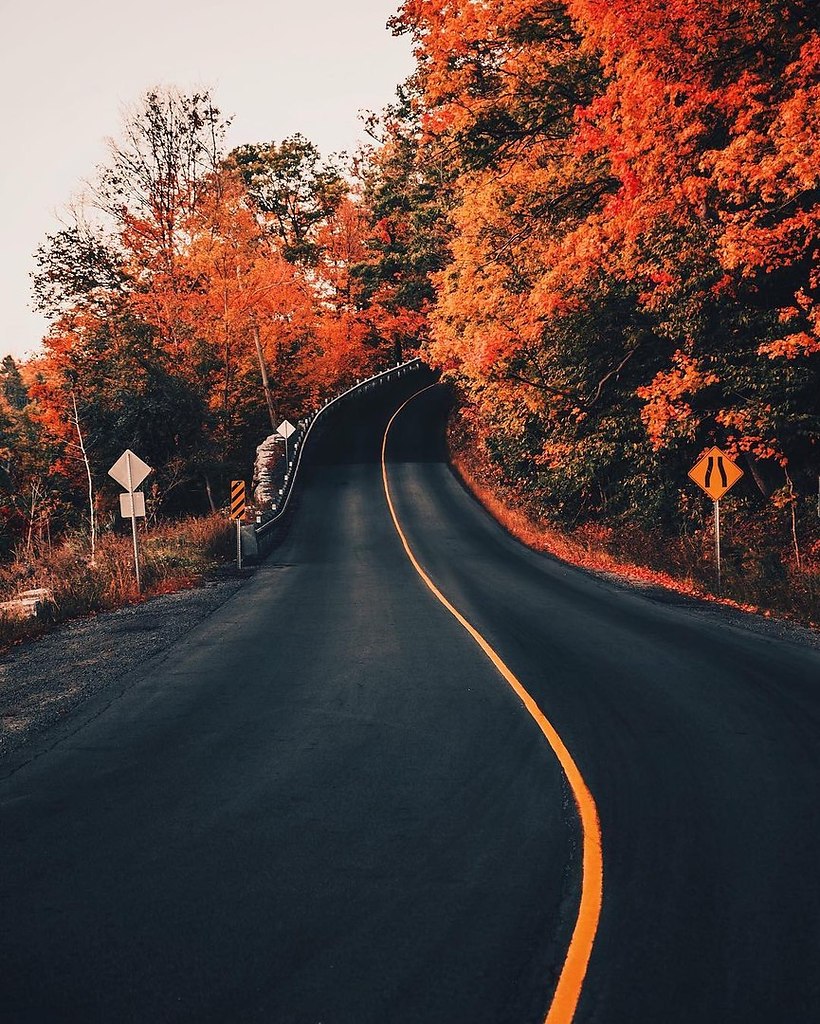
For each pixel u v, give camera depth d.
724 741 7.09
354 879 4.73
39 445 39.12
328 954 3.96
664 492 23.44
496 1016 3.46
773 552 18.55
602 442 23.98
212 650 11.79
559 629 12.73
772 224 17.41
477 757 6.83
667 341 23.72
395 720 7.95
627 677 9.46
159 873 4.87
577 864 4.86
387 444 49.06
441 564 22.69
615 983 3.66
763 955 3.86
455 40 22.27
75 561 21.72
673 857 4.92
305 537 29.66
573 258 21.20
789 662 10.15
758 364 19.34
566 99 23.48
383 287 70.69
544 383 25.97
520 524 30.28
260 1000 3.61
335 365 64.94
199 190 44.50
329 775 6.49
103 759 7.07
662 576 19.81
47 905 4.52
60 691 9.70
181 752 7.18
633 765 6.55
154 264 44.31
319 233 73.94
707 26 16.31
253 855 5.08
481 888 4.59
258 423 54.00
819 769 6.37
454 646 11.48
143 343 39.06
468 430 47.38
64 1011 3.57
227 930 4.20
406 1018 3.46
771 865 4.79
